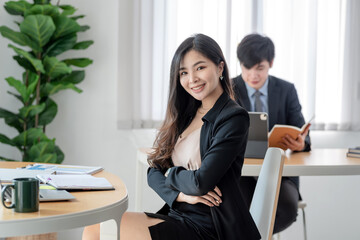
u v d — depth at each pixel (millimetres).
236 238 1567
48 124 3428
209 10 3584
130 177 3574
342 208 3979
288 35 3713
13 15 3291
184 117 1815
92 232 1645
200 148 1688
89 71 3471
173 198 1663
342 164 2293
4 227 1087
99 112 3504
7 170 1713
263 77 2936
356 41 3875
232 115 1634
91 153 3510
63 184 1479
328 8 3836
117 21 3484
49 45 3186
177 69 1728
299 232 3920
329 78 3855
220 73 1743
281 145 2617
